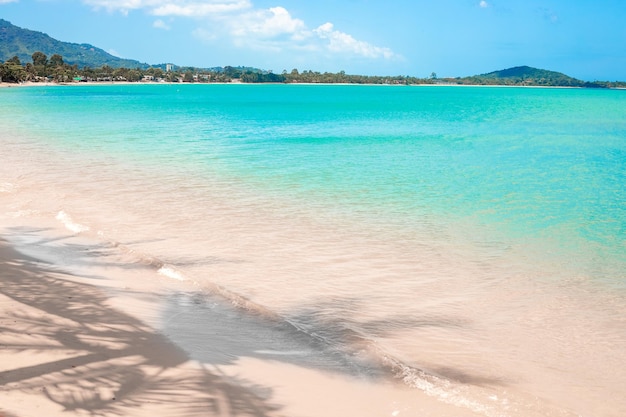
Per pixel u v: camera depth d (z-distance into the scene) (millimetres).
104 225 13734
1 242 11883
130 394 5500
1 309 7633
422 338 7680
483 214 15578
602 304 9062
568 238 13172
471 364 6938
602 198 18078
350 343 7398
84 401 5230
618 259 11547
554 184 20719
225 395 5719
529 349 7414
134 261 10984
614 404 6098
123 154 27547
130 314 7988
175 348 6859
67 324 7309
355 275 10352
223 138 36969
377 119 61656
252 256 11422
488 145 34906
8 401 5012
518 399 6039
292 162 25578
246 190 18562
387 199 17406
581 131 46344
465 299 9227
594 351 7383
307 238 12844
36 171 21875
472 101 124750
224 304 8758
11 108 72000
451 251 11984
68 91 168875
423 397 6016
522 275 10492
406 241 12727
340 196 17766
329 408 5668
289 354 7004
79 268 10312
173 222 14164
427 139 38562
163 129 42969
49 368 5871
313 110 81688
